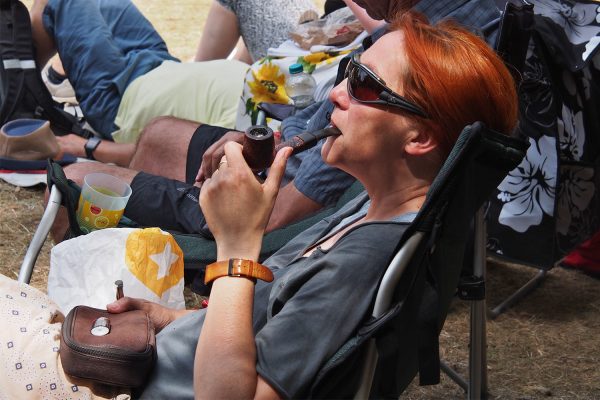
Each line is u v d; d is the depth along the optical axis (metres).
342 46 3.58
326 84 3.34
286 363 1.58
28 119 4.02
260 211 1.67
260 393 1.57
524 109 2.84
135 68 4.15
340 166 1.82
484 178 1.71
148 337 1.80
